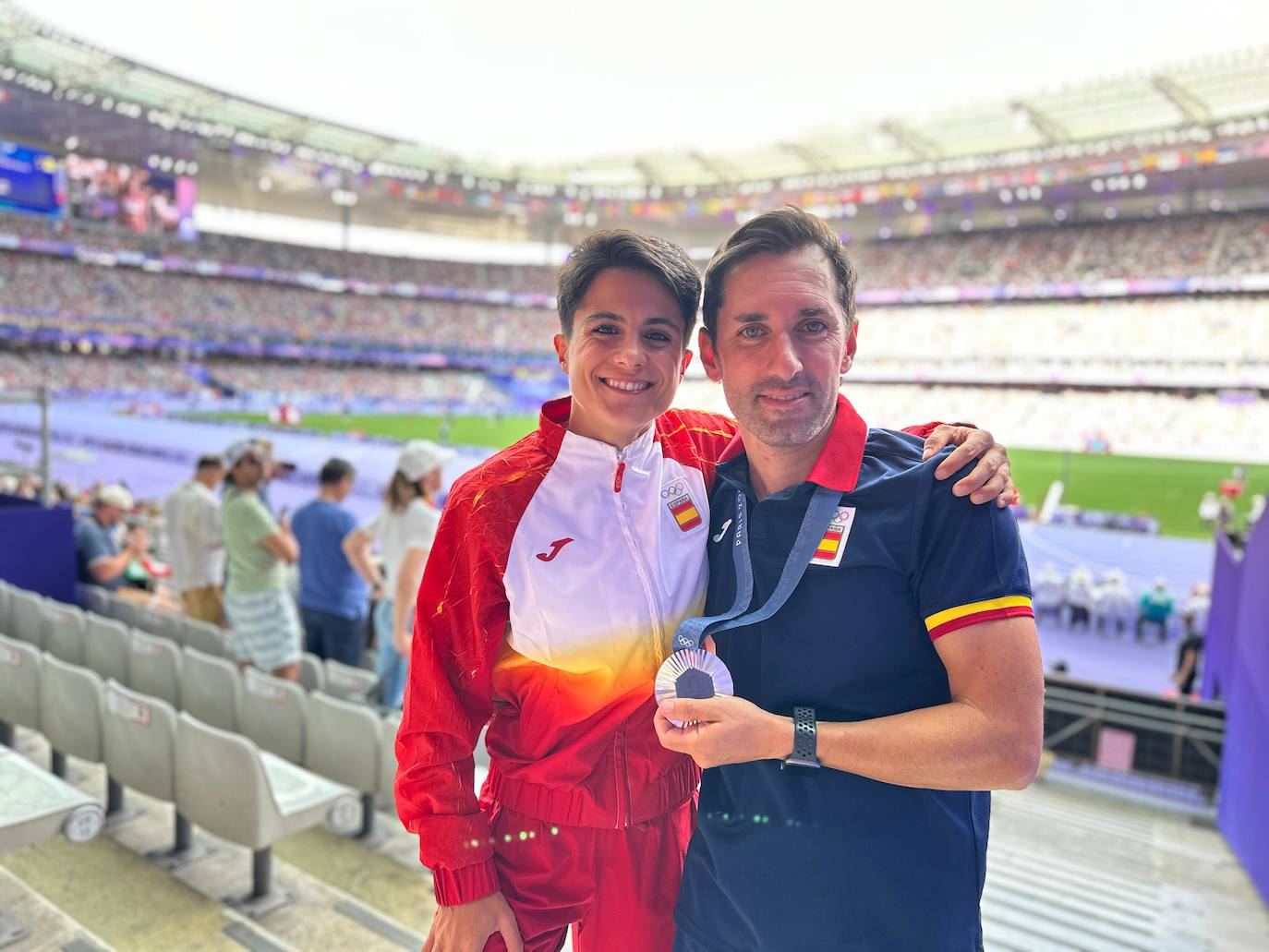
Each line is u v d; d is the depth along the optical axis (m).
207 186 38.62
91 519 6.46
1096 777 5.52
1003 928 3.10
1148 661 10.27
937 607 1.04
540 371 45.22
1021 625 1.01
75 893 2.79
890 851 1.12
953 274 34.44
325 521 4.62
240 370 39.19
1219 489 22.28
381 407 40.72
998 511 1.06
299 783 2.93
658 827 1.39
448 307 44.84
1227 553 5.71
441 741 1.29
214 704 3.78
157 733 2.98
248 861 3.03
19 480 10.80
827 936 1.14
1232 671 5.05
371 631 5.52
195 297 37.59
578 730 1.32
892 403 32.97
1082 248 32.91
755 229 1.14
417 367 44.12
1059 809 4.87
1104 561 16.06
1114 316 31.11
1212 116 26.48
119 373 35.19
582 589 1.28
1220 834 4.72
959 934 1.12
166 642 4.05
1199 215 31.88
